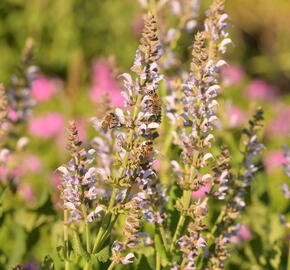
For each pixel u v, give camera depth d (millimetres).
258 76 17328
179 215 4043
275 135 10188
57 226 4895
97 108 4379
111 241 3967
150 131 3303
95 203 3502
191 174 3617
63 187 3414
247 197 4801
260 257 5105
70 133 3299
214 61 3836
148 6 5445
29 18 13852
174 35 5230
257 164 5137
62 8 13914
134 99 3213
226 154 3695
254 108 4949
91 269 3514
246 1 17578
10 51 13609
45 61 13766
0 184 4871
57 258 3715
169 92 4430
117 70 5336
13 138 5219
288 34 17812
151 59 3154
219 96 4902
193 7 5379
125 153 3250
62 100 11398
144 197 3332
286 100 13656
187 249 3496
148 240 3854
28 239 4867
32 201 6258
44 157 9555
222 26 3807
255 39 18156
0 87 4684
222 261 3855
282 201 6430
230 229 4016
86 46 14133
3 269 4707
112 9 14258
